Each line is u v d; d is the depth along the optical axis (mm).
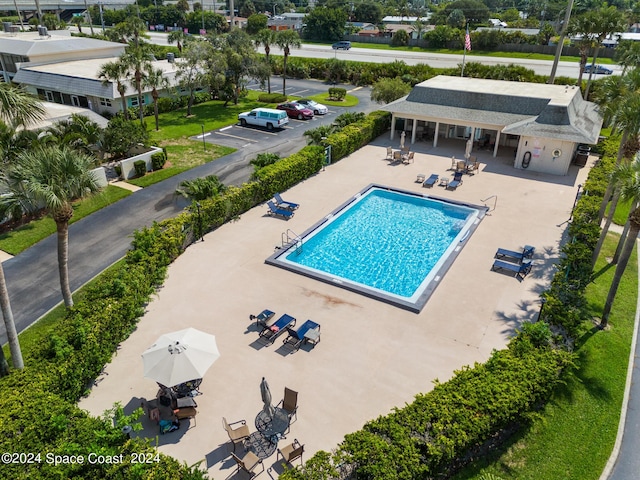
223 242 23375
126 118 40062
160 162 33094
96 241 23969
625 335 17469
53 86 46812
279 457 12336
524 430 13445
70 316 15414
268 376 15000
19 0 113375
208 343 14031
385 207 28422
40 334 17156
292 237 23812
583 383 15219
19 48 52375
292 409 13484
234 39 54938
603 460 12672
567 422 13797
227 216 25297
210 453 12484
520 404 12461
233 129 43281
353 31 116438
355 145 37062
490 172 32938
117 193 29219
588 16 44875
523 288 19719
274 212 25938
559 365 14062
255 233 24297
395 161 35219
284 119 43375
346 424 13305
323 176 32281
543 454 12750
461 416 11914
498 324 17500
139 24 65125
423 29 110500
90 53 56469
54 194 14609
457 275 20641
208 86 51312
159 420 13141
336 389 14516
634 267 21891
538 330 14977
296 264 21250
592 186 25188
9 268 21547
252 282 20094
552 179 31656
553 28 93250
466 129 39719
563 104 32500
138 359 15711
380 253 23328
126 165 31031
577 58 77750
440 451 11039
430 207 28484
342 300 18984
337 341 16594
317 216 26266
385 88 44281
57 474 10297
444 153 36969
